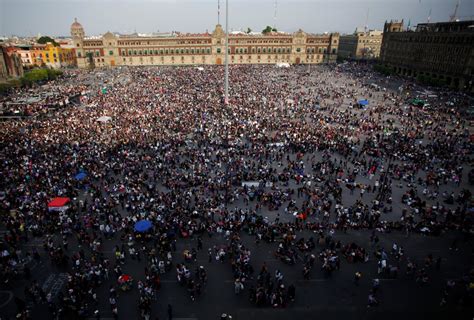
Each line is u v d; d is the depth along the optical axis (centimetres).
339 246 3266
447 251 3309
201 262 3109
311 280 2908
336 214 3878
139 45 19338
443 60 12762
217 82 12125
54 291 2758
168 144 5700
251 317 2512
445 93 10838
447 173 4856
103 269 2864
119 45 19200
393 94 10506
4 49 12400
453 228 3641
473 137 6234
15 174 4416
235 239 3344
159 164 4881
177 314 2531
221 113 7688
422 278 2864
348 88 11762
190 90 10481
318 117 7612
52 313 2498
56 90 10625
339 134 6397
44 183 4231
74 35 19475
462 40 11638
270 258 3184
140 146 5559
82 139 5772
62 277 2911
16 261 3055
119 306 2608
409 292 2788
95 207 3762
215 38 19600
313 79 13725
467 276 2864
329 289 2809
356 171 4834
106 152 5259
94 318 2494
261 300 2612
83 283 2723
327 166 5084
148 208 3750
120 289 2781
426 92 10938
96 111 7694
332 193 4303
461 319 2509
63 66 18838
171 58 19750
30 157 4944
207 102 8800
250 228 3531
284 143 5891
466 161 5328
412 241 3459
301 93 10406
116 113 7519
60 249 3039
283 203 4128
